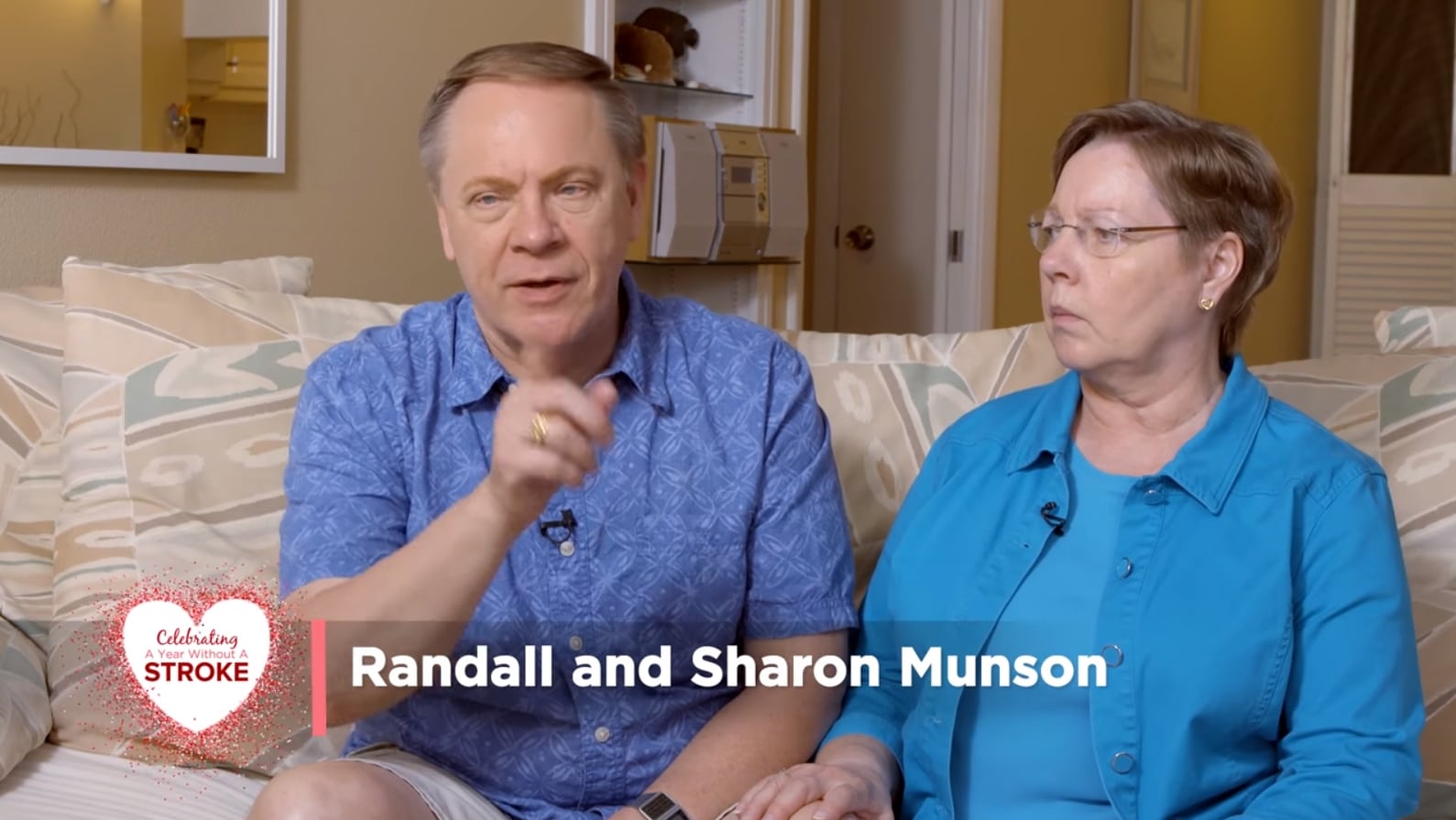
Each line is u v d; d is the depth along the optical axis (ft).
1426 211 20.99
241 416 5.85
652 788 4.46
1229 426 4.55
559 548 4.69
